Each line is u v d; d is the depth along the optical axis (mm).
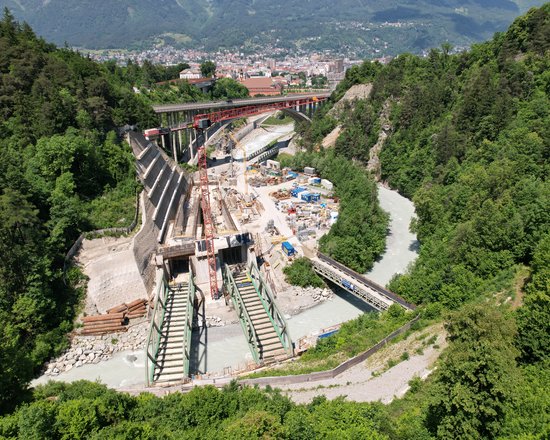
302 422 41438
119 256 98312
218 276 109875
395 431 43906
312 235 123062
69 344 84312
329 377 64938
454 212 101625
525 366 48219
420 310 77375
